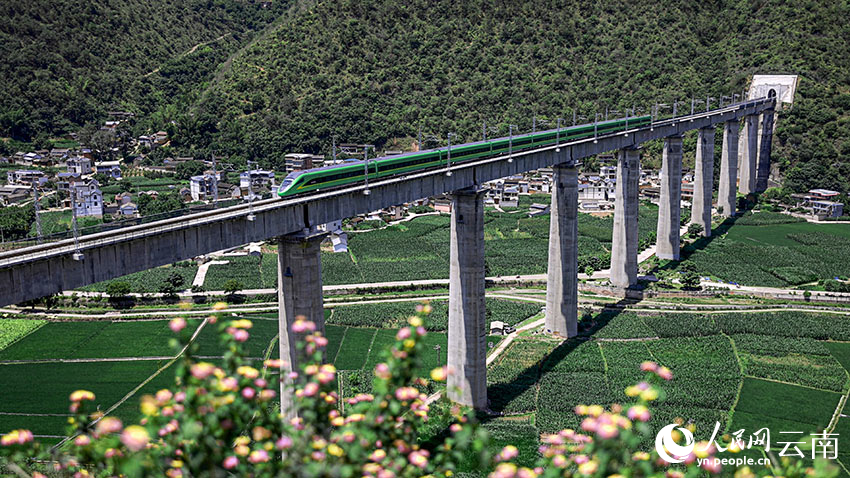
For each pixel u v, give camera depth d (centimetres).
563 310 11825
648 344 11575
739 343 11506
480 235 9281
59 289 5516
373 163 8394
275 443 2606
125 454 2370
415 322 2805
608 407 9219
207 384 2458
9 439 2530
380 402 2702
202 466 2425
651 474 2434
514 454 2722
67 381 10062
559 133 11438
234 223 6656
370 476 2509
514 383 10144
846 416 8950
